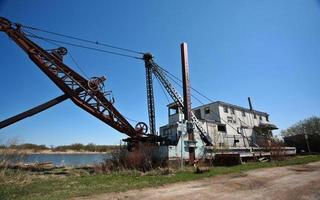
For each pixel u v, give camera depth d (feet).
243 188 36.04
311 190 33.32
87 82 71.20
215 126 106.63
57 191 35.35
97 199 29.99
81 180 47.24
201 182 42.04
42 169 71.15
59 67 67.92
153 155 75.00
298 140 145.59
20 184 41.96
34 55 64.75
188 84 88.02
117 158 72.43
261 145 113.70
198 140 81.92
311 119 218.18
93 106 72.43
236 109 125.70
